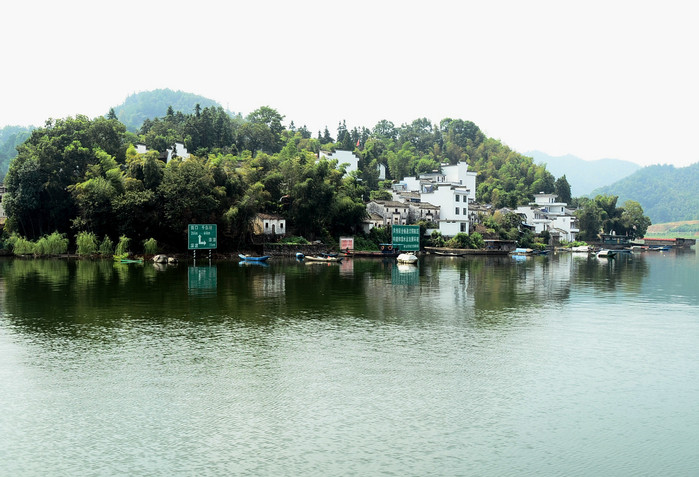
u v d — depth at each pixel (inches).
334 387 1214.9
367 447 943.0
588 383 1264.8
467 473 864.3
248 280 3002.0
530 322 1905.8
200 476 848.3
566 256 6136.8
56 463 885.2
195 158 4825.3
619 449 948.6
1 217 5162.4
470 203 7396.7
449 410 1097.4
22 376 1270.9
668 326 1859.0
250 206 4771.2
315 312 2031.3
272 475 852.6
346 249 5226.4
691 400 1167.6
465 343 1594.5
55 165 4719.5
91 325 1768.0
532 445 958.4
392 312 2055.9
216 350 1487.5
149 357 1417.3
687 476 863.7
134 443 952.3
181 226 4471.0
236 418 1052.5
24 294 2372.0
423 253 5846.5
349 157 7608.3
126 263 4001.0
